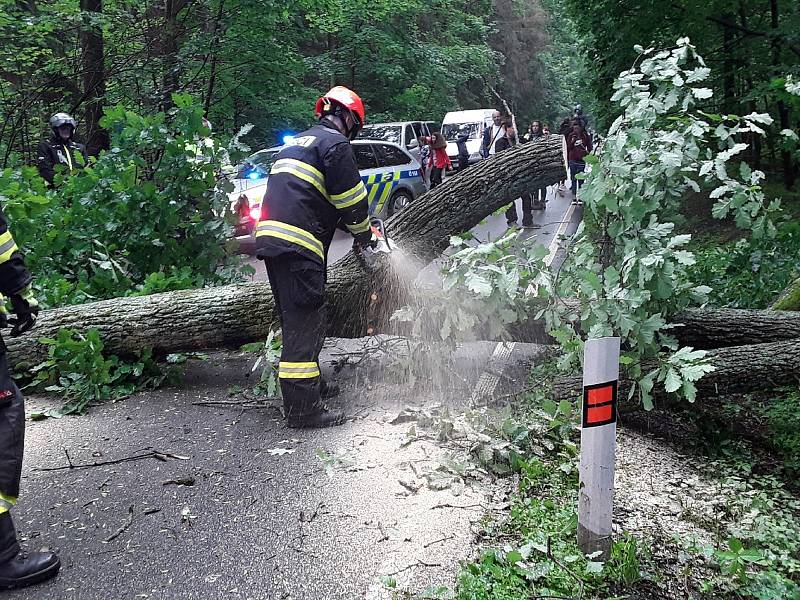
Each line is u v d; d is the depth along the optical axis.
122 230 5.82
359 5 20.73
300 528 3.03
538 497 3.27
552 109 43.88
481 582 2.59
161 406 4.59
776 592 2.68
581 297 4.05
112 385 4.86
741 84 12.02
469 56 29.08
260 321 4.86
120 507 3.26
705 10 10.61
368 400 4.57
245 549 2.89
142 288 5.35
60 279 5.31
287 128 16.70
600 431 2.71
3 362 2.70
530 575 2.65
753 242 7.10
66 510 3.24
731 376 4.36
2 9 11.11
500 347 5.39
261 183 9.62
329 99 4.15
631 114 4.16
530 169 5.05
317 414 4.13
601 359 2.66
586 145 14.53
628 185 4.07
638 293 3.82
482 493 3.30
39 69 11.70
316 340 4.11
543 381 4.68
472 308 4.27
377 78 23.59
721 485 3.73
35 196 5.57
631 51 11.84
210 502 3.28
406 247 4.98
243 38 12.98
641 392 3.75
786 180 12.26
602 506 2.75
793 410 4.62
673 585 2.71
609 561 2.76
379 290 4.81
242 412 4.46
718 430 4.44
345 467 3.58
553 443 3.77
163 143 5.78
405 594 2.56
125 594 2.62
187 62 12.08
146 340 4.80
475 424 3.88
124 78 11.85
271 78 14.21
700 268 7.66
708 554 2.92
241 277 6.15
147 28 11.94
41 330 4.75
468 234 4.38
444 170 14.98
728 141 4.20
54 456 3.82
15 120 11.56
